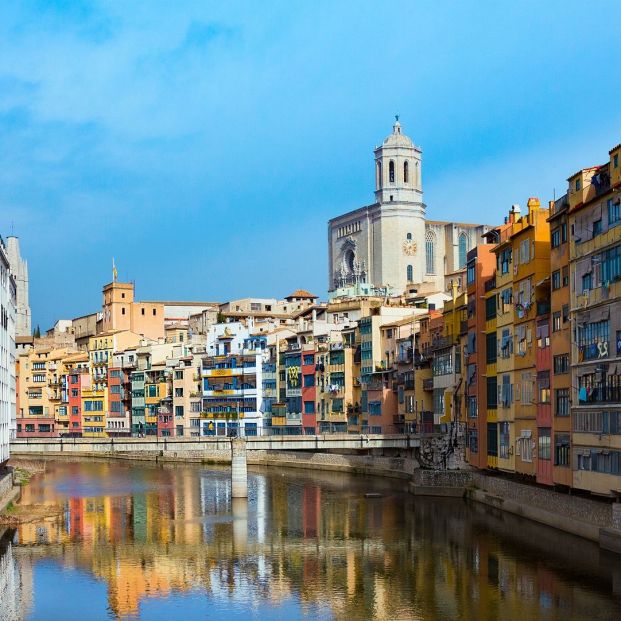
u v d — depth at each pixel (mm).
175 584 63938
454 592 59406
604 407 66188
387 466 125562
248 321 190500
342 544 75812
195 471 143125
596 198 67125
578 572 62094
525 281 83062
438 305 170125
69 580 65500
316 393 156875
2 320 110438
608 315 66062
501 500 88062
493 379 92250
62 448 122750
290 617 55594
